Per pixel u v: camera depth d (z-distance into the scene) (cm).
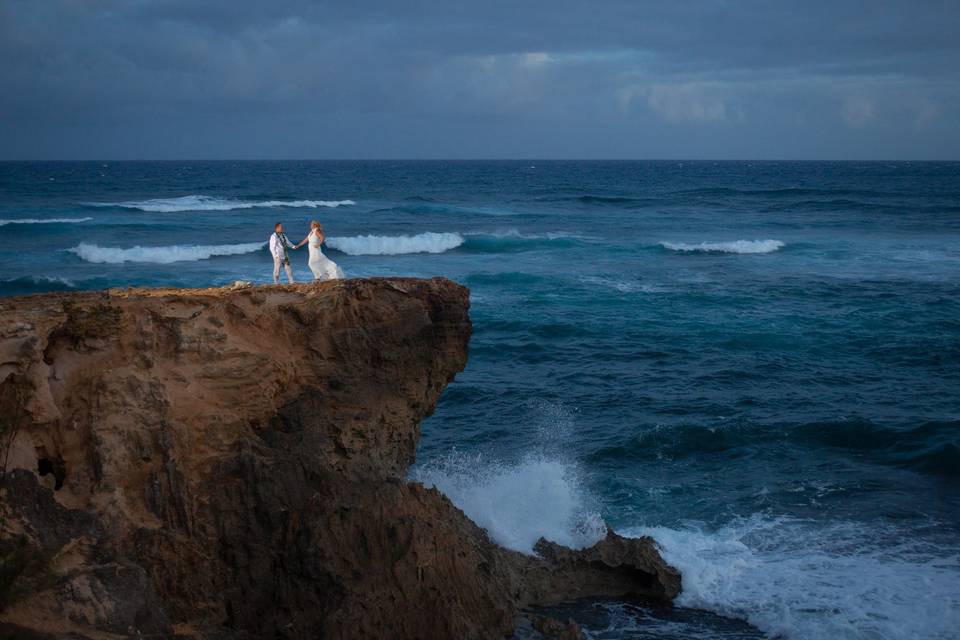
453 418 1938
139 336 946
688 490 1536
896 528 1369
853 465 1669
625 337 2703
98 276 3459
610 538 1202
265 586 909
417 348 1136
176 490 883
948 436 1773
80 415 888
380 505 973
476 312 3042
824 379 2250
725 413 1964
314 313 1070
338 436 1053
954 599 1127
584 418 1942
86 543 809
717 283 3662
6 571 718
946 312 3047
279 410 1022
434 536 980
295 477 949
